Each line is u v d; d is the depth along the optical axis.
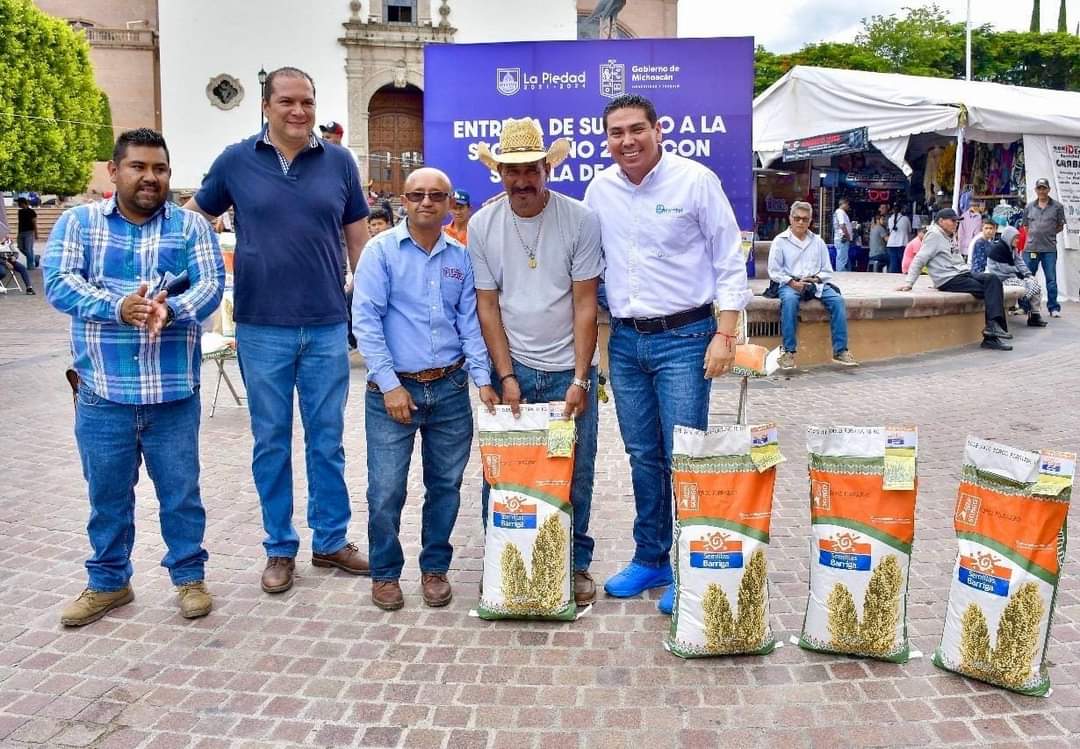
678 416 3.66
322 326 4.02
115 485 3.64
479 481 5.63
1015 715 2.97
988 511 3.13
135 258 3.56
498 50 8.89
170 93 30.59
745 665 3.31
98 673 3.27
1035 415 7.19
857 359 9.67
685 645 3.35
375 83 31.64
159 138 3.52
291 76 3.81
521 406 3.62
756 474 3.30
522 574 3.63
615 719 2.96
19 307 15.78
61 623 3.65
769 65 38.81
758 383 8.53
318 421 4.11
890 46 40.94
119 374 3.52
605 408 7.74
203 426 7.09
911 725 2.91
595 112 8.92
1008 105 14.32
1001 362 9.50
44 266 3.49
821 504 3.36
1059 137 14.52
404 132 32.88
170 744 2.83
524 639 3.54
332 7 31.09
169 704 3.06
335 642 3.52
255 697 3.11
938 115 14.16
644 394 3.80
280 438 4.01
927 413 7.29
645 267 3.60
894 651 3.29
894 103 14.80
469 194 9.10
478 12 32.09
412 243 3.67
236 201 3.92
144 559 4.36
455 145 9.04
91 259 3.52
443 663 3.35
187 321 3.60
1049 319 12.70
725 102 8.87
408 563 4.33
